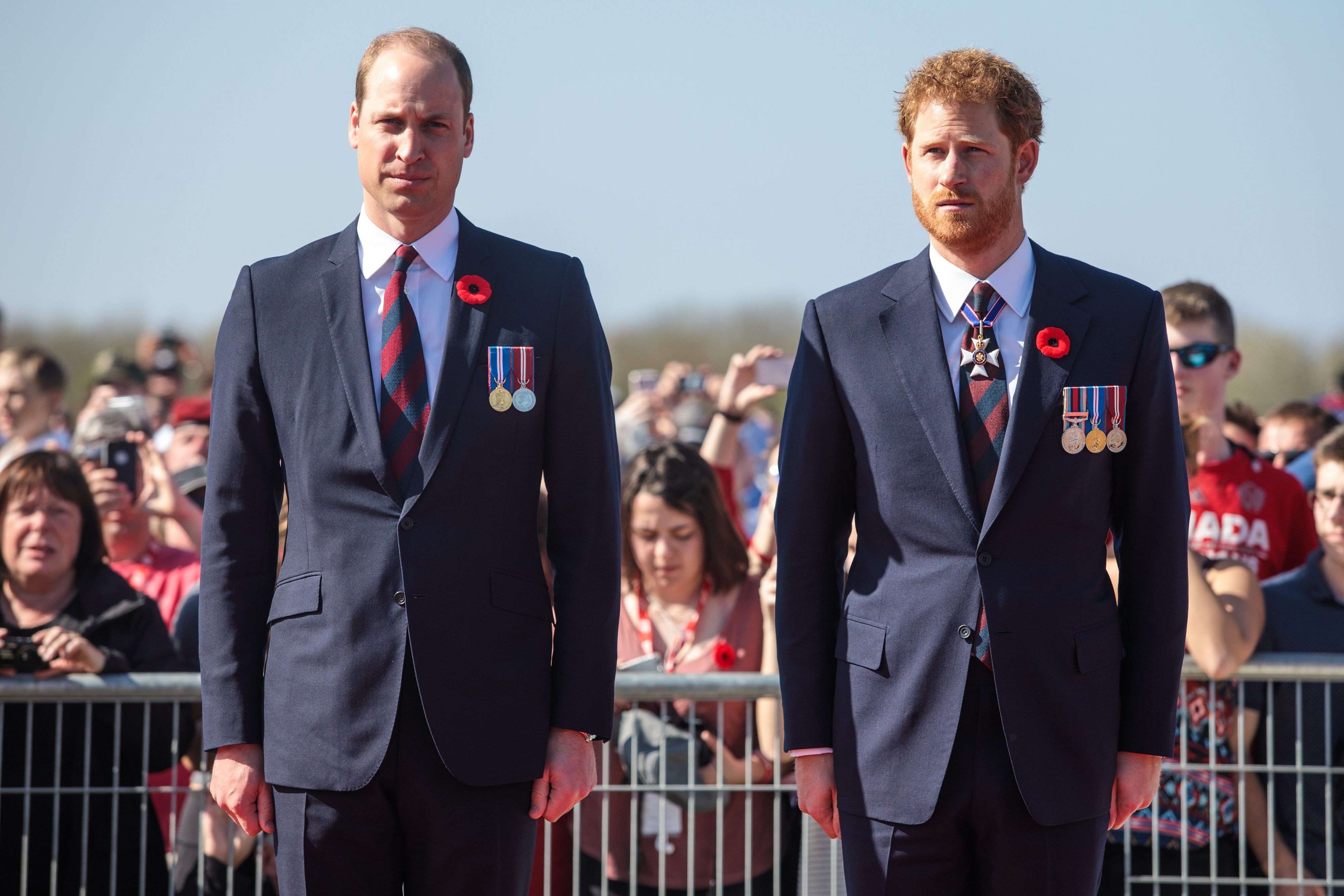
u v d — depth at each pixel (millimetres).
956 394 9031
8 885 12398
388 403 8820
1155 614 9016
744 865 12570
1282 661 12562
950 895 8914
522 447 8945
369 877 8695
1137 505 9117
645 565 13984
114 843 12461
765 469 36031
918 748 8789
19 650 12375
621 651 13930
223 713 8758
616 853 12594
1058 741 8688
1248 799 12719
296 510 8914
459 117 9000
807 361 9523
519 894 8859
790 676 9328
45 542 13383
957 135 8844
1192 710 12758
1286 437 21516
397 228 9109
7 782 12445
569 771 8953
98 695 12391
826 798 9344
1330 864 12438
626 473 14484
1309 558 13883
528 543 9039
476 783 8523
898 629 8914
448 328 8930
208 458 9273
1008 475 8727
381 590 8586
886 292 9406
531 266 9305
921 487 8906
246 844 12805
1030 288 9219
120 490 16922
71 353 67938
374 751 8492
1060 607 8727
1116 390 8922
